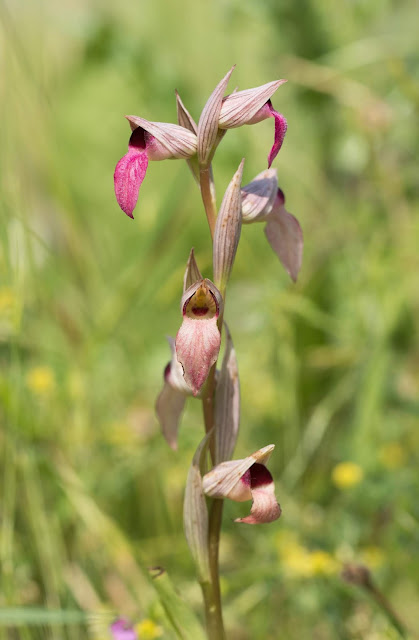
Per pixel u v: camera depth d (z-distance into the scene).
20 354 0.59
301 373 0.67
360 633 0.53
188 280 0.44
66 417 0.60
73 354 0.64
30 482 0.54
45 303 0.63
